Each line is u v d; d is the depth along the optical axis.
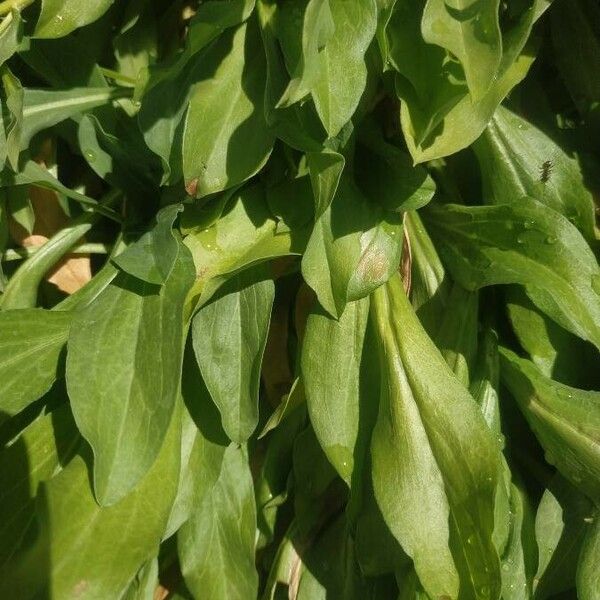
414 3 0.25
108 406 0.24
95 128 0.27
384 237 0.26
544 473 0.30
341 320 0.27
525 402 0.28
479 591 0.25
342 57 0.23
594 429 0.27
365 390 0.27
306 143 0.24
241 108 0.25
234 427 0.26
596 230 0.29
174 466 0.25
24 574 0.23
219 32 0.24
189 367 0.27
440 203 0.29
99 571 0.23
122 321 0.25
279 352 0.31
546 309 0.28
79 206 0.30
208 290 0.25
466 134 0.24
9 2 0.25
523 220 0.27
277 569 0.30
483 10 0.21
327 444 0.27
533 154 0.29
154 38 0.30
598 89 0.30
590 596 0.26
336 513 0.31
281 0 0.25
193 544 0.28
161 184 0.25
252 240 0.27
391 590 0.30
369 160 0.28
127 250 0.25
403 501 0.26
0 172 0.26
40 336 0.25
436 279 0.29
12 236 0.29
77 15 0.25
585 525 0.28
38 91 0.26
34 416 0.27
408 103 0.25
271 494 0.30
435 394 0.26
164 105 0.25
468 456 0.26
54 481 0.24
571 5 0.30
